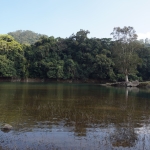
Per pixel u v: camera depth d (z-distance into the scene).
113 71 67.25
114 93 30.48
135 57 53.12
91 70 68.12
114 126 11.12
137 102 20.86
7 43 68.19
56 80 69.75
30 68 68.50
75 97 23.86
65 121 11.91
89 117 13.06
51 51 73.12
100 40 77.31
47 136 9.20
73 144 8.39
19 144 8.23
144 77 71.88
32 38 127.56
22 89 33.31
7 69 62.91
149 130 10.58
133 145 8.48
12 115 13.14
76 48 75.50
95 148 8.06
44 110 15.05
